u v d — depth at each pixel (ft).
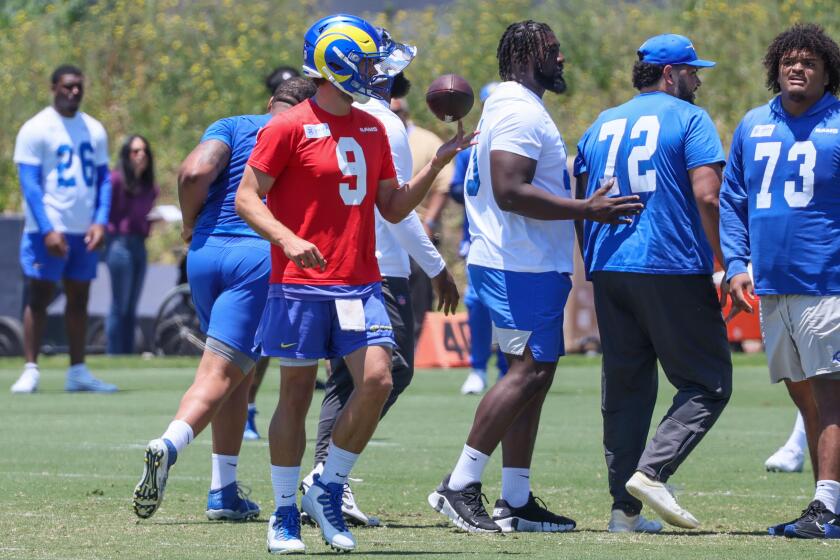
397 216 70.69
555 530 80.02
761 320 80.69
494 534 77.66
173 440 73.72
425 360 212.64
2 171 321.11
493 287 79.77
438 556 68.18
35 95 327.67
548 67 80.12
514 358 79.51
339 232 68.28
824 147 77.00
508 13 308.40
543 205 76.84
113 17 339.36
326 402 84.23
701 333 78.48
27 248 170.19
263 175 67.51
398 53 68.18
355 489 95.40
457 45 306.35
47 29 350.02
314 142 67.87
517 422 80.84
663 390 176.76
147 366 212.43
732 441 126.41
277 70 107.14
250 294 78.69
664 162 78.54
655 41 81.66
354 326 67.97
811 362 78.07
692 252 78.59
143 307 236.02
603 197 76.43
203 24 330.34
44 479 98.32
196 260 80.53
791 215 77.71
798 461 106.42
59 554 68.18
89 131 169.37
